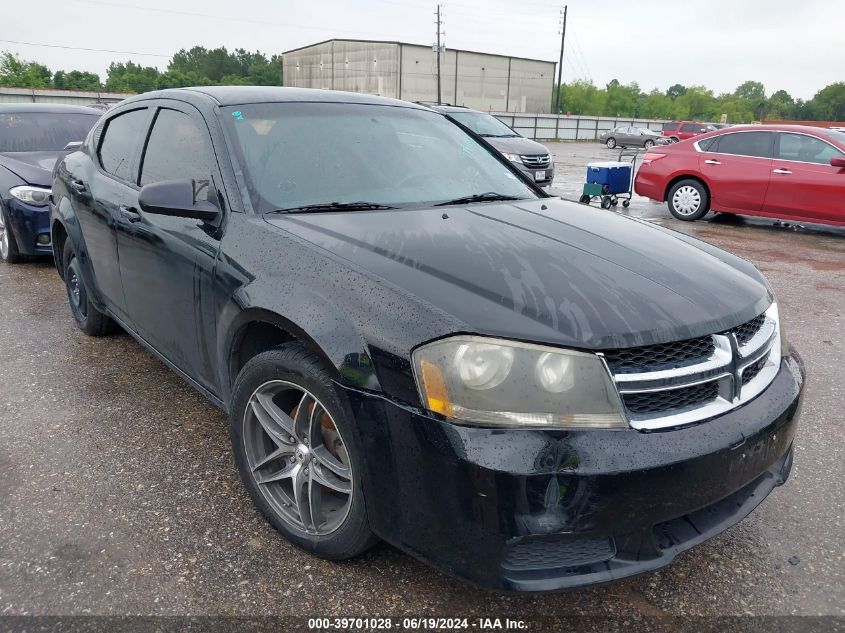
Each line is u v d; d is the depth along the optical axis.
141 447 3.03
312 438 2.20
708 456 1.82
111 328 4.39
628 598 2.17
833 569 2.33
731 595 2.19
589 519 1.72
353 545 2.11
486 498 1.70
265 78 103.12
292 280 2.16
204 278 2.57
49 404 3.44
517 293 1.91
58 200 4.27
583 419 1.74
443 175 3.07
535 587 1.75
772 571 2.31
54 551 2.29
